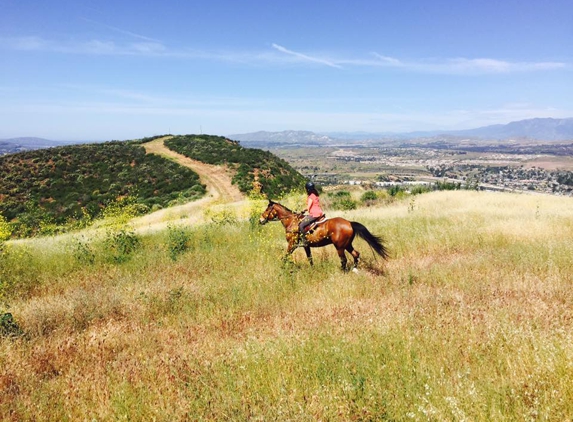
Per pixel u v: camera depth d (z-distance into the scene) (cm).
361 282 906
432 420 376
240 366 507
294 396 439
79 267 1220
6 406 479
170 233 1487
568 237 1178
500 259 980
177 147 7494
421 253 1180
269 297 863
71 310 820
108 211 1680
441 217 1712
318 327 648
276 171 6294
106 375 555
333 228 1032
